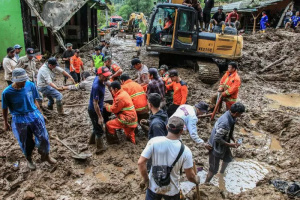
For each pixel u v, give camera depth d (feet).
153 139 9.02
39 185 13.80
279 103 28.76
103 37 68.85
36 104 14.92
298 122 21.24
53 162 15.51
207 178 14.47
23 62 22.08
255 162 17.15
